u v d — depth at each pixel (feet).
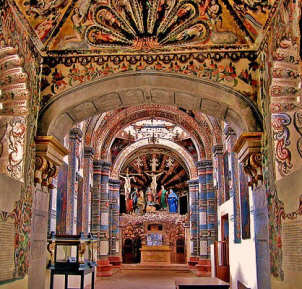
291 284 19.66
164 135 75.66
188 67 25.71
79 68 26.00
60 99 25.62
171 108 63.16
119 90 26.50
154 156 85.25
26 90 23.59
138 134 75.61
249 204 34.27
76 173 47.24
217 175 55.26
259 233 24.82
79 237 29.68
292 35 19.56
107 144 66.23
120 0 25.54
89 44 26.22
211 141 63.05
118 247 73.46
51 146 24.84
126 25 26.13
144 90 27.02
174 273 67.41
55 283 34.88
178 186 87.45
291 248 19.69
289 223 19.95
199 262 62.59
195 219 70.85
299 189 18.84
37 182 24.32
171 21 26.02
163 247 79.36
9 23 21.17
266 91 23.65
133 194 87.45
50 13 24.32
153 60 25.90
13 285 20.98
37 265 24.41
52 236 29.86
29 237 23.21
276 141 22.44
